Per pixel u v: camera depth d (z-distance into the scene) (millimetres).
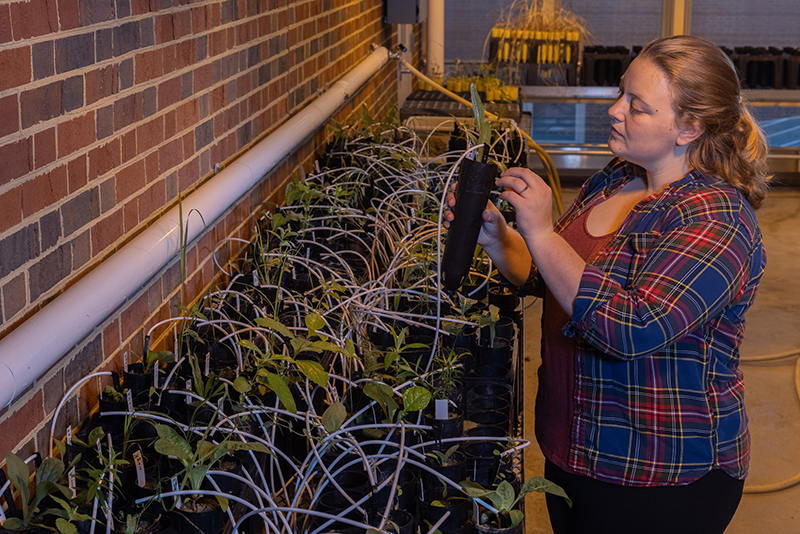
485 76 5355
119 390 1383
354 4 3811
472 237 1287
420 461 1252
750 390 3332
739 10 6926
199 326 1569
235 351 1484
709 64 1215
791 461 2832
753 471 2773
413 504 1207
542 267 1186
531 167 6648
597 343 1137
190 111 1825
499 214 1506
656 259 1166
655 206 1260
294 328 1528
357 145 2957
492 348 1605
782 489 2662
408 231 2176
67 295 1237
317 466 1248
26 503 987
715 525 1327
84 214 1346
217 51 1988
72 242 1309
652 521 1312
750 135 1265
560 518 1534
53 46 1217
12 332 1118
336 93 3170
